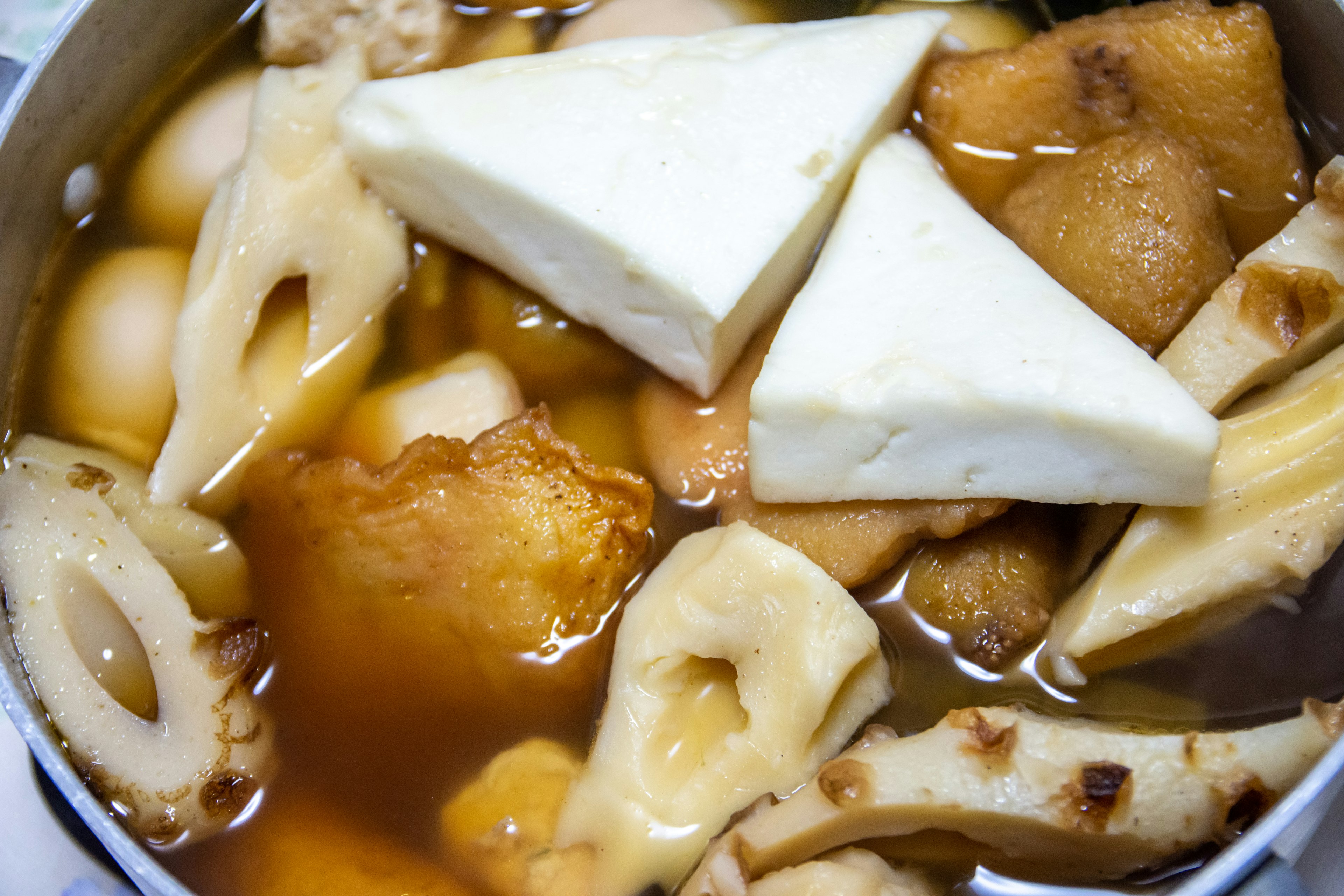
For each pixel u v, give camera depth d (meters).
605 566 0.48
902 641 0.48
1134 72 0.50
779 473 0.48
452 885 0.47
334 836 0.47
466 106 0.50
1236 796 0.45
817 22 0.53
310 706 0.48
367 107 0.51
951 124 0.52
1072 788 0.45
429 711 0.48
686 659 0.48
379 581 0.48
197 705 0.47
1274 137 0.50
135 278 0.51
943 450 0.48
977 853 0.46
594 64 0.51
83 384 0.51
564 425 0.51
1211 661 0.47
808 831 0.45
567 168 0.50
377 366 0.52
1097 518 0.49
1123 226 0.49
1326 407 0.47
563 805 0.47
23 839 0.48
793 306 0.49
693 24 0.53
